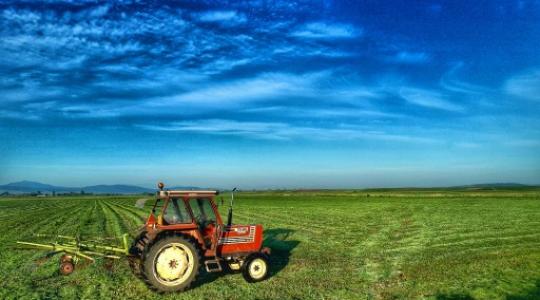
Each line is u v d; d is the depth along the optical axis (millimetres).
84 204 55000
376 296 8852
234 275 10656
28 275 10617
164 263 9070
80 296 8812
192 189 10117
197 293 9039
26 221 26609
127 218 28422
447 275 10672
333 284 9820
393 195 73500
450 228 20938
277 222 24859
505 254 13508
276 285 9695
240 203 51031
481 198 55375
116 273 10750
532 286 9453
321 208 38812
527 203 42281
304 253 14023
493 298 8602
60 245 10570
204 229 10125
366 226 22438
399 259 12891
